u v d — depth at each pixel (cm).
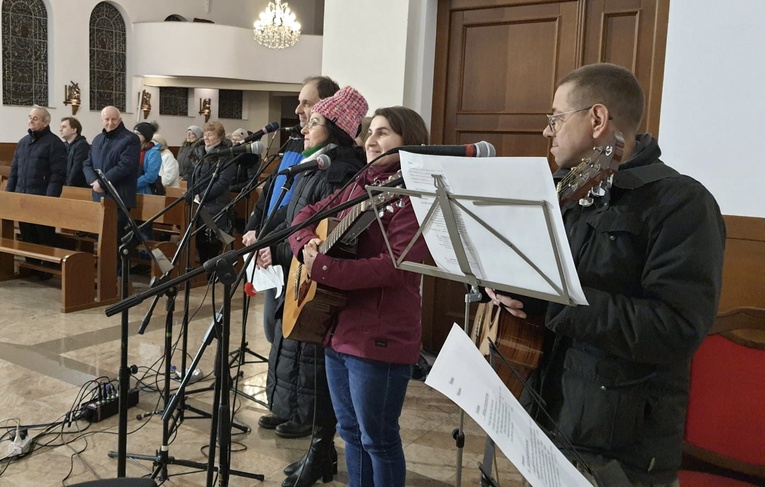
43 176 617
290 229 161
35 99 1209
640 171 139
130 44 1340
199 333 439
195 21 1406
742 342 185
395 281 177
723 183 278
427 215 131
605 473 126
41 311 484
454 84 395
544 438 115
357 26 407
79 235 619
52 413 307
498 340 157
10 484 244
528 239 115
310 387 251
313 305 187
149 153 664
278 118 1547
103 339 419
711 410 186
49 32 1216
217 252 596
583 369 142
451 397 113
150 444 281
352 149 240
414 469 267
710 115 280
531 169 106
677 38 287
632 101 140
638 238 137
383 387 185
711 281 128
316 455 247
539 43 363
